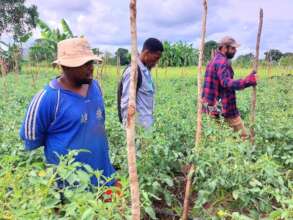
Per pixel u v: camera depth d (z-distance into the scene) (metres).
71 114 3.20
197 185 4.11
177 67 33.19
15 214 2.18
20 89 12.67
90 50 3.20
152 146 4.14
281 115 6.25
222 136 4.44
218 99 5.84
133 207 2.27
